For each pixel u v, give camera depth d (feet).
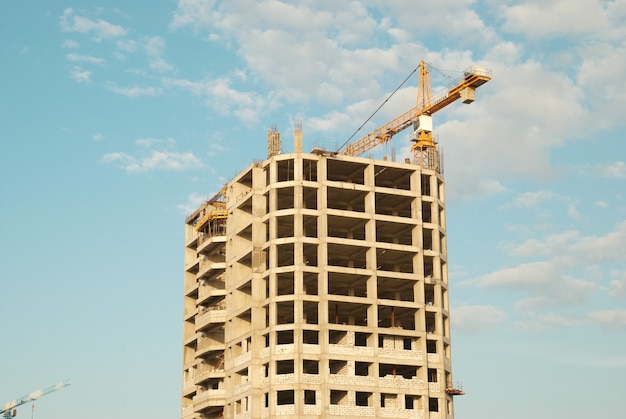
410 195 497.87
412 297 511.81
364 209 501.56
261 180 494.18
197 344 536.83
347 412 451.94
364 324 498.28
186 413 535.19
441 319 490.90
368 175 492.13
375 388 460.55
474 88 570.05
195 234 570.87
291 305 470.39
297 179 480.23
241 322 489.67
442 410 473.26
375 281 473.67
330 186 481.46
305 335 475.31
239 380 481.87
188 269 568.41
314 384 453.17
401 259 499.10
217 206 549.95
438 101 580.30
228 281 506.48
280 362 460.96
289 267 466.70
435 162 531.50
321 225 473.67
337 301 463.83
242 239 503.61
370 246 478.18
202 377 503.61
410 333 474.90
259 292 474.90
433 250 497.87
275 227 476.95
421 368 473.26
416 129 590.55
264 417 456.86
